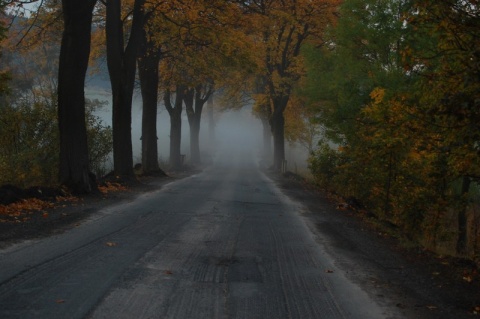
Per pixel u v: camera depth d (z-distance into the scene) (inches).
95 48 1195.9
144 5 837.8
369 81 697.6
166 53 1125.1
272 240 392.8
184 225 438.3
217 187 906.1
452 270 319.6
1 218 391.2
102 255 297.1
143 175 1096.2
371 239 437.7
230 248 348.2
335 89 766.5
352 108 715.4
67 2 596.1
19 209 439.2
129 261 286.5
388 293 252.8
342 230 475.5
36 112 716.0
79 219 428.1
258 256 326.3
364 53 751.7
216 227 439.8
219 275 269.0
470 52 286.2
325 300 232.8
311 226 485.1
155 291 229.5
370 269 308.7
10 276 237.9
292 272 286.8
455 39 299.4
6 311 189.6
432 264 339.0
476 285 281.6
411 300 242.1
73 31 601.3
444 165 482.3
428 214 545.6
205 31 929.5
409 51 336.8
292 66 1374.3
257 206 629.0
